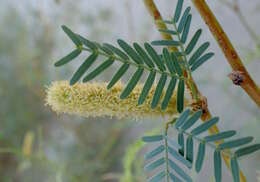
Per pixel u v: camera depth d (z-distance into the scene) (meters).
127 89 0.24
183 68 0.25
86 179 0.92
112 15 0.98
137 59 0.24
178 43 0.25
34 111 1.04
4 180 1.06
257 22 0.76
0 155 1.07
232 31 0.77
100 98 0.28
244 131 0.70
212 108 0.82
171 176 0.23
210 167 0.74
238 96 0.72
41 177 1.06
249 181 0.74
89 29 1.00
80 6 1.00
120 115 0.28
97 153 1.00
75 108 0.28
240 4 0.79
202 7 0.24
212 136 0.23
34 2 1.02
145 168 0.24
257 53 0.54
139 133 0.95
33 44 1.01
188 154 0.23
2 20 1.04
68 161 0.90
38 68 0.99
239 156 0.22
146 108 0.27
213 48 0.78
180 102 0.24
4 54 1.03
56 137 1.03
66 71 0.93
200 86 0.80
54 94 0.28
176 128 0.24
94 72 0.24
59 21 0.98
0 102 1.05
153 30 0.90
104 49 0.24
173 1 0.82
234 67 0.23
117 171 0.98
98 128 1.03
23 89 1.04
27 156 0.68
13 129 1.03
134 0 0.96
